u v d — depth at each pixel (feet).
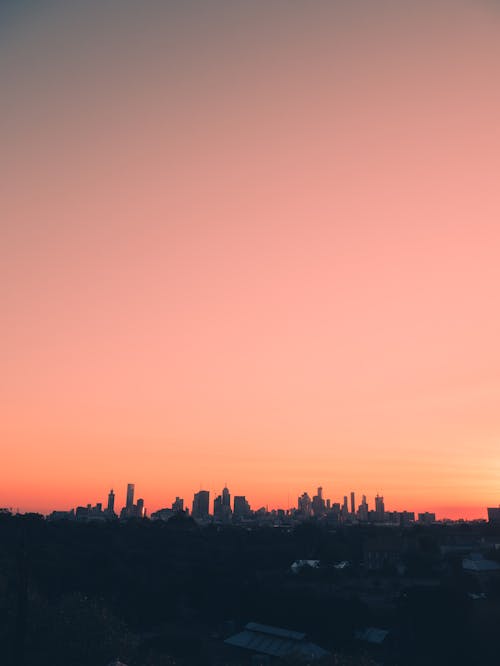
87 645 192.24
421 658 282.36
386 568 464.24
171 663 206.69
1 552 300.81
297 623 350.64
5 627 188.96
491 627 285.02
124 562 479.82
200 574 442.50
